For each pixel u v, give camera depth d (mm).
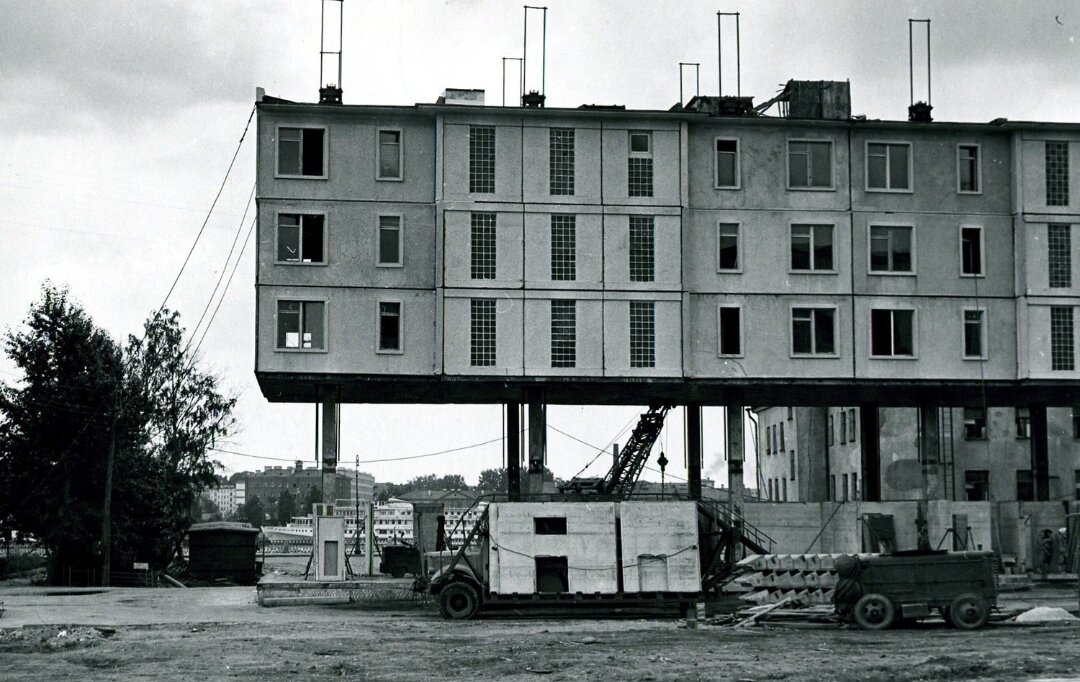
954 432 72750
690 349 51188
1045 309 52781
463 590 37188
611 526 37688
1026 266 52750
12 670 24281
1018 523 53469
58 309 69688
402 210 50719
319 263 50094
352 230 50438
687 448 59344
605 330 50562
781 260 52312
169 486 76188
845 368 52031
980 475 72500
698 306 51781
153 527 72000
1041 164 53219
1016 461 72625
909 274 52781
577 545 37438
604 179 51125
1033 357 52500
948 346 52625
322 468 50375
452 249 50125
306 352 49594
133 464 71250
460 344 49844
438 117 50500
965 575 32031
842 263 52531
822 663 24453
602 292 50656
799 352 52000
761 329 51906
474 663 24844
